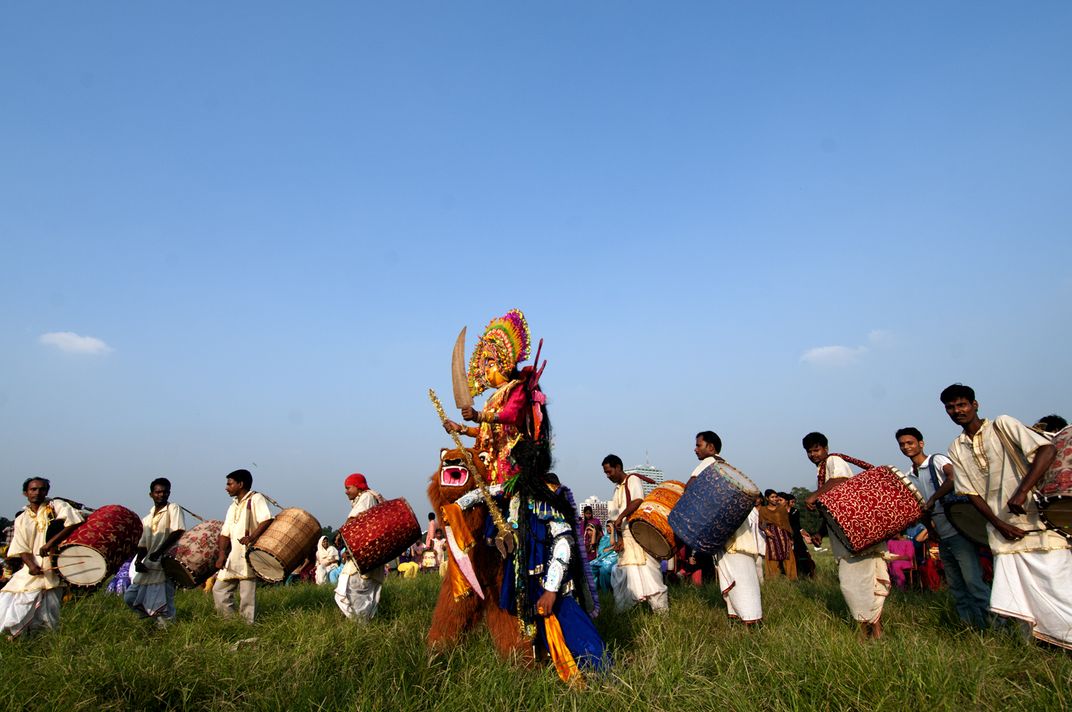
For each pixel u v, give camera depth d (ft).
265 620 24.02
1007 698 12.78
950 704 12.13
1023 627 17.16
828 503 19.60
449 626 16.99
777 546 37.35
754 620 20.92
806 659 14.24
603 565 31.94
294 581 48.91
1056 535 16.79
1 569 33.91
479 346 19.99
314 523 24.86
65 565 21.33
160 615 23.91
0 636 20.98
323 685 13.24
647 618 21.74
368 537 21.48
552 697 13.19
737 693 12.81
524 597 15.21
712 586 32.76
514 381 18.25
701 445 23.18
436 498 17.43
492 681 13.57
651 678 13.97
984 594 20.71
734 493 20.25
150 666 14.52
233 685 13.92
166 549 24.31
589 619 15.70
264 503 25.40
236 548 25.09
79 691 13.16
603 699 13.05
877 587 19.49
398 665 14.93
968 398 18.76
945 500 21.38
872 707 12.19
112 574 22.17
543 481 16.65
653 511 23.27
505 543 15.57
